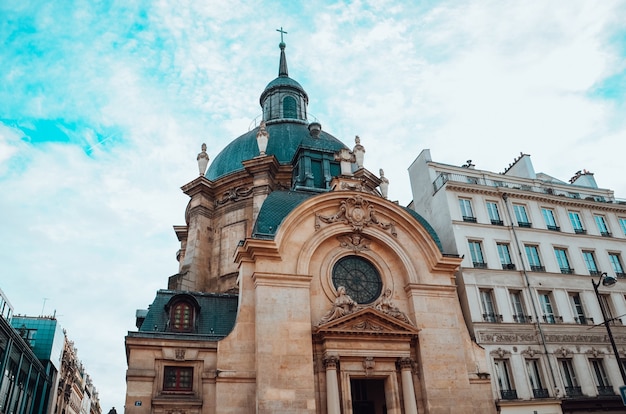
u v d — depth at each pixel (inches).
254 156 1555.1
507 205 1373.0
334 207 1111.6
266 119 1916.8
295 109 1927.9
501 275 1256.8
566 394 1154.0
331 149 1419.8
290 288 986.7
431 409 966.4
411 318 1055.0
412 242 1132.5
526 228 1350.9
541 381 1165.7
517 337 1185.4
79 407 3553.2
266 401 879.1
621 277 1400.1
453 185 1332.4
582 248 1396.4
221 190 1481.3
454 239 1264.8
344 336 975.0
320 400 930.1
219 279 1333.7
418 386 999.6
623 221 1514.5
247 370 927.0
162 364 917.2
